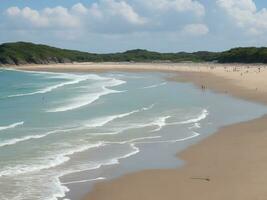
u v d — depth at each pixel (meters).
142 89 63.12
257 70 104.19
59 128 31.72
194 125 32.78
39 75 115.94
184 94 54.88
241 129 30.83
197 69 124.44
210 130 30.81
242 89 58.25
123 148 25.59
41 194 17.62
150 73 111.81
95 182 19.14
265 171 19.81
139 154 24.20
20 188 18.38
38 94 58.00
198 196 16.89
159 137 28.64
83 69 147.25
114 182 19.11
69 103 46.91
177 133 29.88
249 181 18.39
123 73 115.62
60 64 197.88
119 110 40.69
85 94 56.72
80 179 19.59
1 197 17.30
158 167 21.50
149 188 18.17
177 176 19.81
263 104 43.81
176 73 107.69
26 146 25.94
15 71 146.25
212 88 61.72
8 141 27.28
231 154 23.53
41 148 25.47
